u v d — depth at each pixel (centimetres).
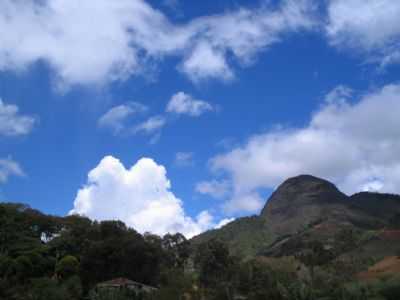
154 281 10950
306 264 10988
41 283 9106
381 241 13625
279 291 8356
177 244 12756
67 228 13050
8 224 11788
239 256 12462
